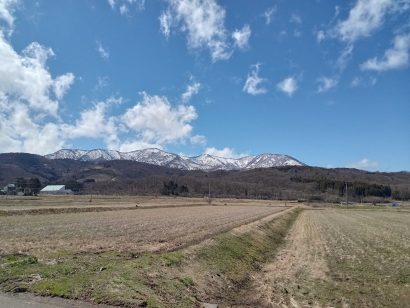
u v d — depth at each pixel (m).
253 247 41.38
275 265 34.69
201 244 33.59
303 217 109.88
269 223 69.31
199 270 25.58
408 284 26.69
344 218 104.50
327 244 49.59
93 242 33.91
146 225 53.22
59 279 18.50
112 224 52.88
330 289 25.23
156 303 17.09
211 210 102.75
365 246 46.78
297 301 22.22
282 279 28.38
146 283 19.62
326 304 21.70
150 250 30.25
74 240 34.59
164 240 36.97
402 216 113.50
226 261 30.48
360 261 36.25
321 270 31.97
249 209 115.50
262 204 168.00
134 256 27.05
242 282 26.67
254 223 62.53
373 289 25.23
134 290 18.03
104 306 15.76
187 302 18.84
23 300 15.46
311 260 37.28
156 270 22.44
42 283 17.53
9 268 20.30
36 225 47.66
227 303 20.66
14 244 30.19
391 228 72.38
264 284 26.50
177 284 21.12
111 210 88.50
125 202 131.38
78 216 66.44
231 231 46.75
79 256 25.62
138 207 102.00
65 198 155.75
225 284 24.92
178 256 26.84
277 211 112.19
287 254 41.84
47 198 149.38
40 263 22.08
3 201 108.56
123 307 15.96
